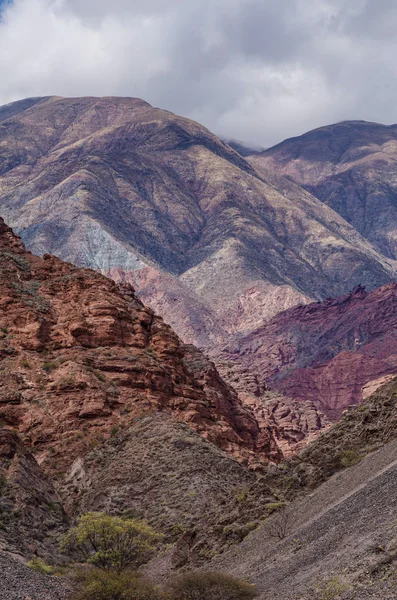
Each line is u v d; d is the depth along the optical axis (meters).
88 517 59.09
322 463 59.44
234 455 102.25
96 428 91.00
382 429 59.25
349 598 28.30
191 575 42.56
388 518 33.91
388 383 66.69
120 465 82.56
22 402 93.19
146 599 45.44
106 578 46.34
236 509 59.31
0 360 98.88
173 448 84.56
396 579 27.61
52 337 104.88
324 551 37.19
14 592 44.75
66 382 95.69
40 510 72.25
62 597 46.34
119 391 97.88
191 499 74.75
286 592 33.81
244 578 43.56
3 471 75.44
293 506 54.75
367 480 46.28
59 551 64.38
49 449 88.00
